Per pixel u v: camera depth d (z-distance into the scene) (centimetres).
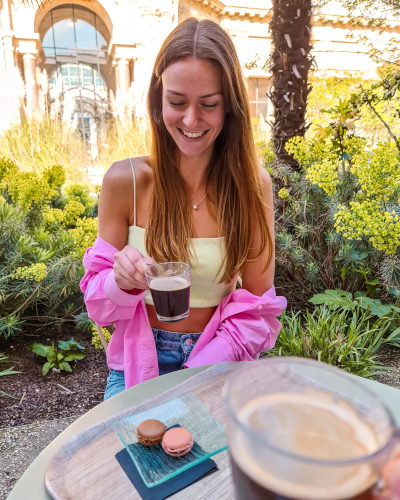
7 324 253
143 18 1002
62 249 304
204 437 83
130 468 76
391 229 232
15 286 266
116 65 1068
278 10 323
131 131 700
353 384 47
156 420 84
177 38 124
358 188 314
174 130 136
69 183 550
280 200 331
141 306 150
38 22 1023
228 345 143
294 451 41
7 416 214
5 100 791
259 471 38
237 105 138
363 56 974
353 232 247
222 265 154
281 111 338
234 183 155
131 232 161
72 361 269
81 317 277
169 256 154
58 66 1194
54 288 279
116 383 156
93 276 154
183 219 152
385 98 318
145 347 148
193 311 158
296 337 246
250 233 157
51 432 203
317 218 309
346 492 36
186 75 122
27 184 298
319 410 47
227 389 46
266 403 48
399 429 41
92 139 1038
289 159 340
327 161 313
